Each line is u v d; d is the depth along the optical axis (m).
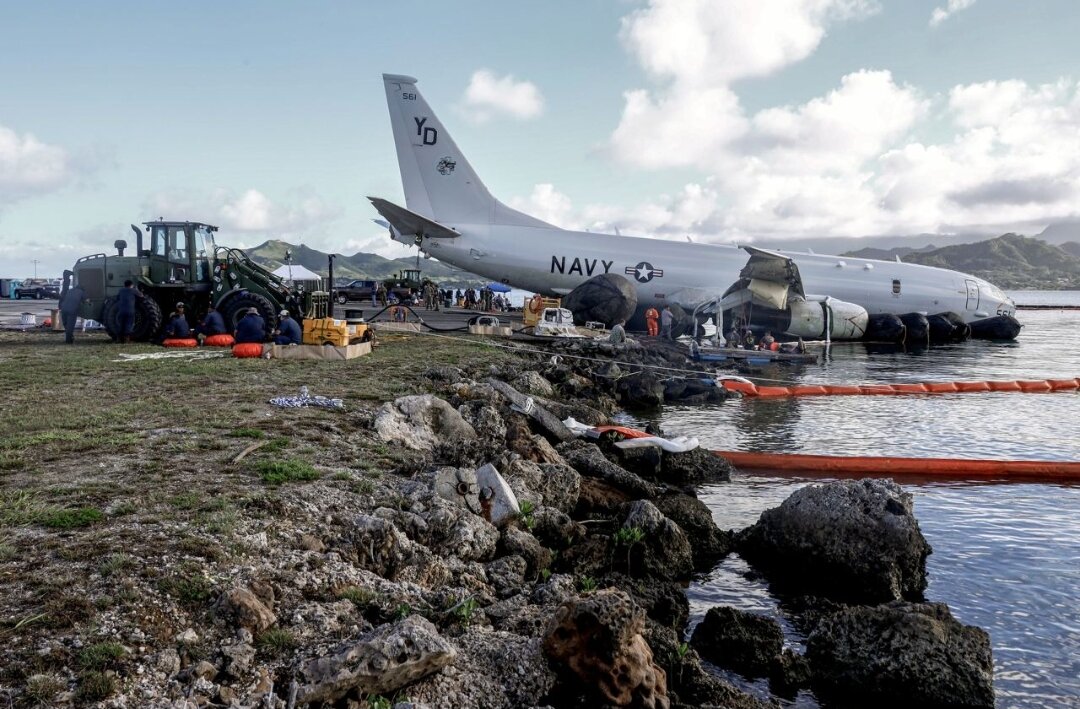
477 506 8.72
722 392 24.09
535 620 6.33
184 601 5.51
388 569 6.95
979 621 8.28
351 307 49.47
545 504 9.97
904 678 6.61
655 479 13.91
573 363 25.75
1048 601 8.80
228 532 6.62
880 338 42.72
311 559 6.49
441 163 39.66
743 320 38.91
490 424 12.96
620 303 37.34
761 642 7.12
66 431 10.31
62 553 5.98
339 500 8.02
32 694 4.34
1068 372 31.05
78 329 28.12
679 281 41.12
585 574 8.48
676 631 7.70
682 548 9.39
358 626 5.70
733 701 6.13
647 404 22.70
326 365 18.31
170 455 9.20
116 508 7.07
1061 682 7.00
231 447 9.73
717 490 13.52
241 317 23.38
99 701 4.43
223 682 4.91
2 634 4.82
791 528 9.56
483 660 5.62
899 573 8.96
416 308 52.66
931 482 14.28
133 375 15.64
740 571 9.64
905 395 25.22
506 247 39.84
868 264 45.69
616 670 5.50
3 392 13.41
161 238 23.78
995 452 16.50
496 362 22.20
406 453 10.62
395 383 15.73
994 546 10.63
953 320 45.62
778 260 36.16
